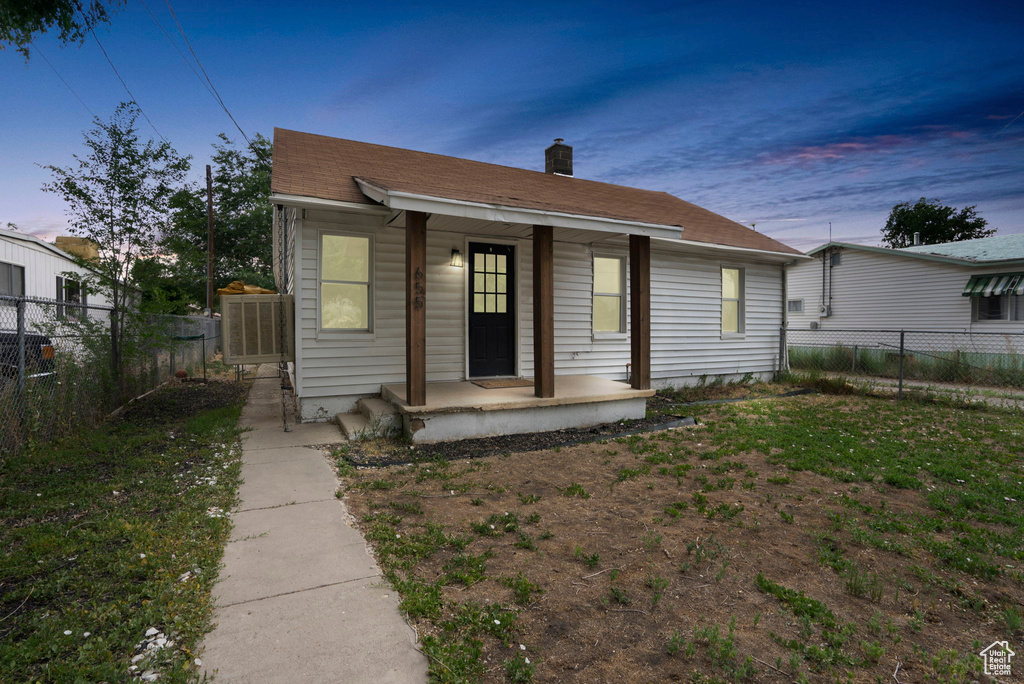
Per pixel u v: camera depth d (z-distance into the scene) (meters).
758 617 2.30
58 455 4.78
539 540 3.25
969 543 3.18
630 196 11.20
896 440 5.93
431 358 7.35
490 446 5.72
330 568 2.80
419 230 5.67
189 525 3.28
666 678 1.92
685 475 4.70
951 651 2.11
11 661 1.86
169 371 10.85
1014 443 5.79
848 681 1.92
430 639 2.10
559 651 2.08
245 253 27.89
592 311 8.91
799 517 3.67
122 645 2.01
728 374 10.88
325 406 6.78
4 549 2.88
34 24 4.47
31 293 10.68
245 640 2.10
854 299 16.39
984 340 13.30
